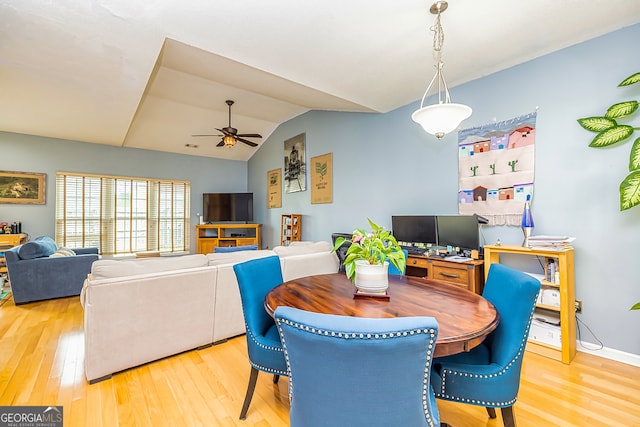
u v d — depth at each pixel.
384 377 0.84
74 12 1.93
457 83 3.11
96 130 4.74
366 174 4.19
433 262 2.90
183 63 2.78
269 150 6.60
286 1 1.88
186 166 6.78
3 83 2.96
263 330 1.78
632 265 2.15
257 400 1.83
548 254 2.25
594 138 2.28
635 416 1.63
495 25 2.13
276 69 2.80
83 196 5.57
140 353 2.17
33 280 3.68
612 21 2.10
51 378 2.02
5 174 4.87
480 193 2.97
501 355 1.30
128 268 2.17
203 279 2.49
